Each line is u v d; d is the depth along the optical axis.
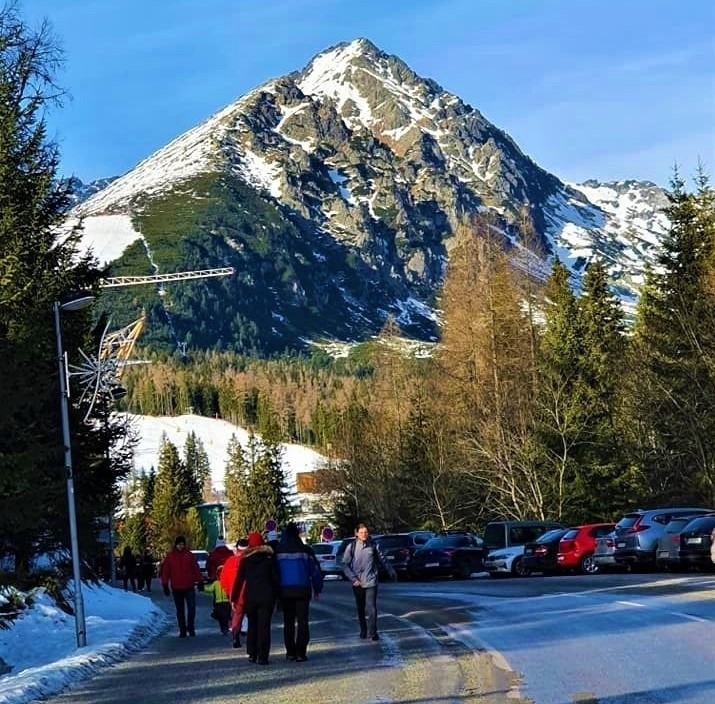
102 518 43.62
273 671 13.91
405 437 60.34
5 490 20.52
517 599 23.56
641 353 47.59
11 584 25.02
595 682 11.16
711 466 43.53
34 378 22.70
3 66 27.45
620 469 49.81
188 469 121.88
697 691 10.28
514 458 49.41
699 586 22.70
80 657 16.03
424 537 43.75
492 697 10.59
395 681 12.19
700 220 46.62
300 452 175.12
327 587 40.25
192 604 20.91
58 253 29.86
